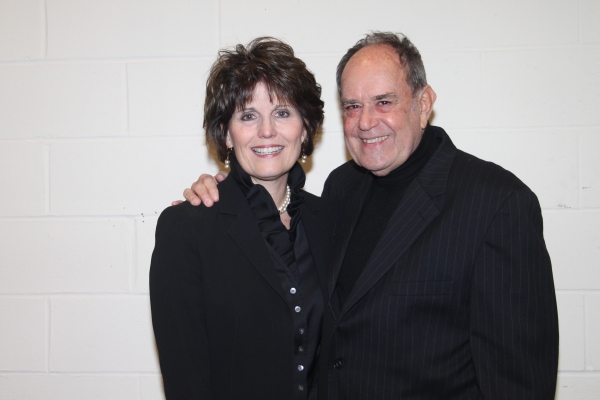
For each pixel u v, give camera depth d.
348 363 1.16
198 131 1.69
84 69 1.70
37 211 1.72
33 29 1.71
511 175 1.12
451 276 1.08
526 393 1.01
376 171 1.24
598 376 1.64
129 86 1.70
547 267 1.06
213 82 1.21
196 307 1.14
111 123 1.70
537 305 1.04
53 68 1.71
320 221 1.36
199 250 1.16
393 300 1.10
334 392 1.18
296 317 1.18
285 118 1.21
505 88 1.64
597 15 1.61
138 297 1.72
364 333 1.13
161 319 1.11
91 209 1.72
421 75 1.21
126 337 1.72
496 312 1.04
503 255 1.04
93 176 1.71
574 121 1.63
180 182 1.70
